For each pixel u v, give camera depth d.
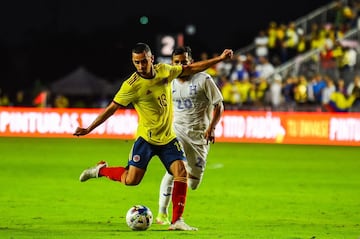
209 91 29.28
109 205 35.00
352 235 26.86
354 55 92.50
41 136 84.19
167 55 74.19
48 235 26.02
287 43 98.38
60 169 51.59
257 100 87.38
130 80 26.25
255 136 79.12
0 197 37.38
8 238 25.34
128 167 27.22
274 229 28.20
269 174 50.12
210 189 41.78
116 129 82.44
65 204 35.09
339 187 43.25
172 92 29.73
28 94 123.88
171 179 29.09
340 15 99.12
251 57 95.19
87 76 115.38
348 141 76.62
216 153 66.88
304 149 71.94
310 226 29.19
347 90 87.88
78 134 26.59
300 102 83.81
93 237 25.58
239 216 31.95
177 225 27.28
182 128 29.81
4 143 75.81
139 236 25.86
